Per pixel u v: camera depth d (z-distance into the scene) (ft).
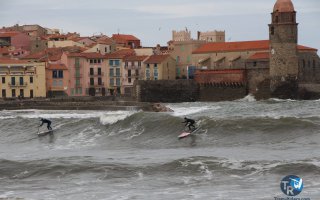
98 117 404.98
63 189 218.38
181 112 540.52
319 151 272.51
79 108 650.43
